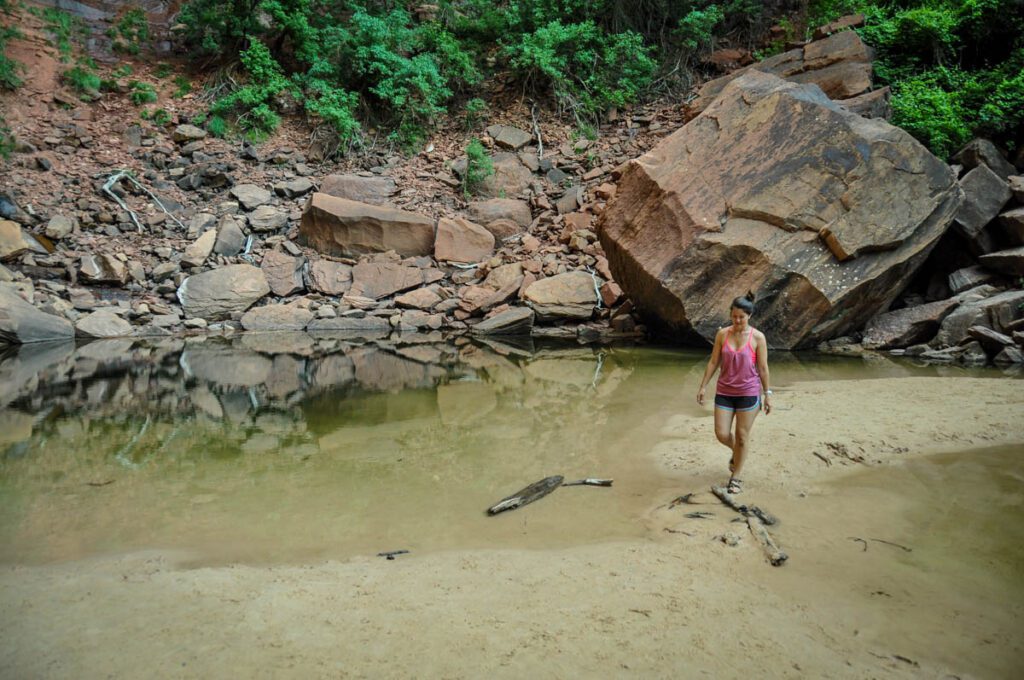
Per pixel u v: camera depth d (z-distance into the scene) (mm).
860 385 8266
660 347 12641
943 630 3039
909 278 11875
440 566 3781
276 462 5918
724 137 12117
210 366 10984
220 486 5277
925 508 4492
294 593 3443
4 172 16172
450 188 18719
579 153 19312
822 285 10789
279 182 18219
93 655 2889
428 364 11148
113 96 19406
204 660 2846
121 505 4863
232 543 4184
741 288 11094
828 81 16469
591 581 3547
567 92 20562
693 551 3912
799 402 7438
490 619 3156
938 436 6012
